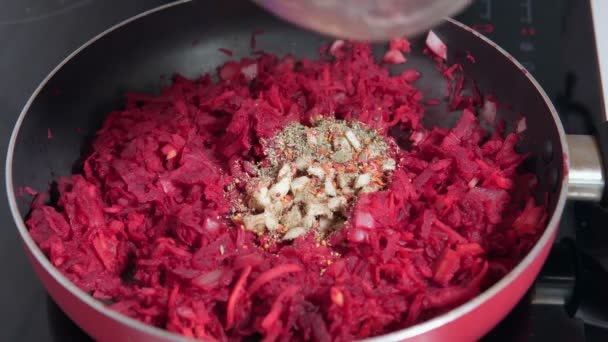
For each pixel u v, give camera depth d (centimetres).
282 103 54
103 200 49
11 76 55
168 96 54
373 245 45
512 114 51
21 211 47
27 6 59
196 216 48
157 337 38
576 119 53
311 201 48
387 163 50
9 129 52
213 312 44
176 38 55
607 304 45
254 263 44
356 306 42
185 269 44
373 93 55
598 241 48
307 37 57
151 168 50
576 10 56
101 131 52
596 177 46
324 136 52
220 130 53
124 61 54
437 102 55
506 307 41
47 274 41
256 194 49
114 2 59
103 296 45
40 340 44
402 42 55
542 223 45
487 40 51
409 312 43
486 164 49
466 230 47
